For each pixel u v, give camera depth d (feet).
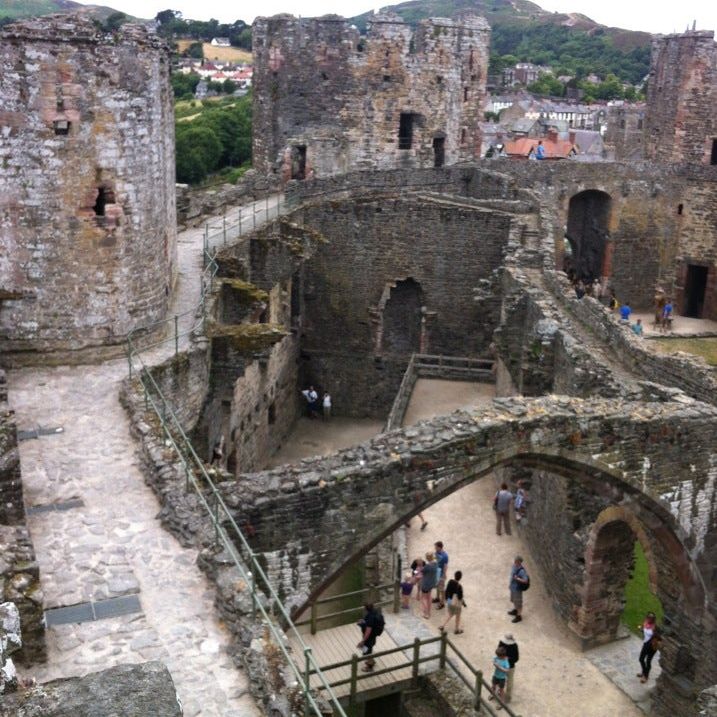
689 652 64.08
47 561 42.83
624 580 70.38
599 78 647.15
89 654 36.45
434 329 129.08
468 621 72.59
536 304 88.69
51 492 49.78
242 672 35.55
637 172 165.58
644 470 61.36
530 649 69.97
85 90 65.82
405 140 149.69
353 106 143.64
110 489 50.39
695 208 168.55
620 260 170.19
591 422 58.95
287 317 121.80
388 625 71.46
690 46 170.50
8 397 62.64
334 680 62.75
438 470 54.80
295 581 51.60
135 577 41.81
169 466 51.06
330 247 127.95
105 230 69.00
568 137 354.13
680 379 70.38
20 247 67.31
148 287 73.41
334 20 139.85
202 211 119.75
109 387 65.51
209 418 77.82
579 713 63.72
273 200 134.82
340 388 132.98
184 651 36.78
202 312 77.82
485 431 56.03
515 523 86.58
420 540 83.71
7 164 65.51
